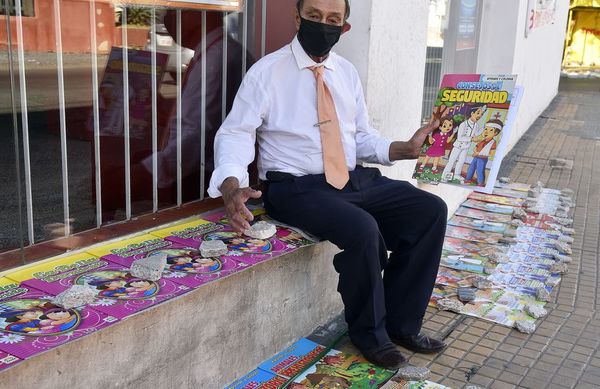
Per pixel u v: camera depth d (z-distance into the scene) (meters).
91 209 2.62
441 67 5.00
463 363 2.90
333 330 3.12
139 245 2.59
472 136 3.00
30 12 2.26
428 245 2.87
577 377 2.82
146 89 2.74
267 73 2.79
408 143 3.01
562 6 12.33
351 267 2.69
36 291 2.12
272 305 2.71
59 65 2.38
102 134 2.60
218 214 3.03
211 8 2.93
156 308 2.11
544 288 3.76
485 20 6.37
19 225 2.32
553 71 12.52
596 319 3.41
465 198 5.59
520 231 4.84
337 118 2.89
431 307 3.46
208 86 3.04
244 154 2.72
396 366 2.78
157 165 2.87
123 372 2.04
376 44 3.34
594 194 6.07
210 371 2.42
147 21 2.68
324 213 2.68
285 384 2.58
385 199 2.90
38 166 2.40
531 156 7.67
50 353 1.79
